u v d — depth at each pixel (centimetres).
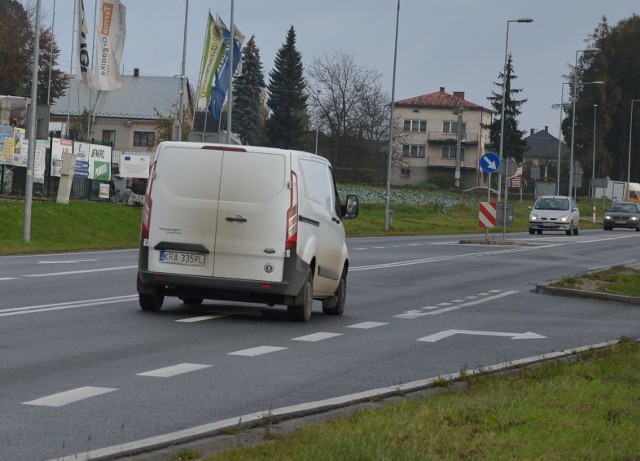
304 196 1866
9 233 4209
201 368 1290
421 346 1612
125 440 873
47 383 1144
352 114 14288
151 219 1841
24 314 1786
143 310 1922
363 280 2914
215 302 2203
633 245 5538
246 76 14525
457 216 9512
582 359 1468
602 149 14762
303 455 761
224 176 1830
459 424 916
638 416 985
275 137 14675
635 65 15125
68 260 3134
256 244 1817
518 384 1181
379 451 768
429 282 2938
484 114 17975
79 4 6372
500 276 3238
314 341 1612
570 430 899
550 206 7075
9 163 4872
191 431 903
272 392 1141
